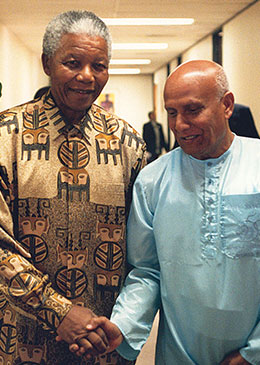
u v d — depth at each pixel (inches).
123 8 304.3
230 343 59.9
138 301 63.9
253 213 58.7
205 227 59.9
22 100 451.5
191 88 56.6
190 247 60.5
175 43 457.7
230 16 332.5
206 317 59.8
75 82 62.0
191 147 58.7
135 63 620.7
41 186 64.8
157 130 568.7
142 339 63.6
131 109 780.0
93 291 67.2
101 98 776.3
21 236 65.1
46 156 65.3
